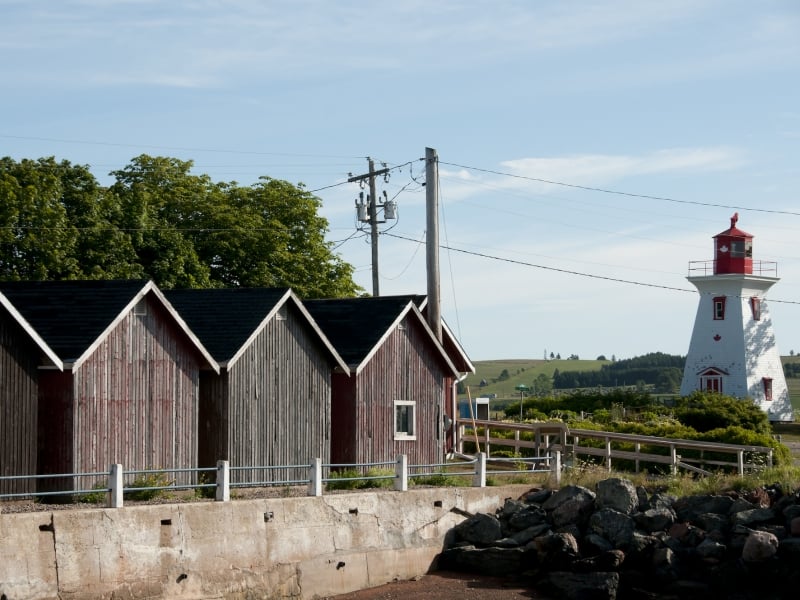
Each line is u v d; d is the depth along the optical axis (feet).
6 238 153.38
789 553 98.94
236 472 105.29
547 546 102.94
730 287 246.47
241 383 106.32
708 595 98.32
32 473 87.71
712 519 106.32
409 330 130.82
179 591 81.87
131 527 79.05
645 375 618.44
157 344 97.81
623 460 141.28
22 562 71.72
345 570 96.63
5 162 161.68
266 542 89.40
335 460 121.80
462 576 104.27
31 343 87.71
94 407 91.45
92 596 75.87
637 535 103.76
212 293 114.42
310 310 133.90
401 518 103.24
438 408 134.62
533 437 155.63
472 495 111.14
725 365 245.24
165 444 98.02
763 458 133.49
